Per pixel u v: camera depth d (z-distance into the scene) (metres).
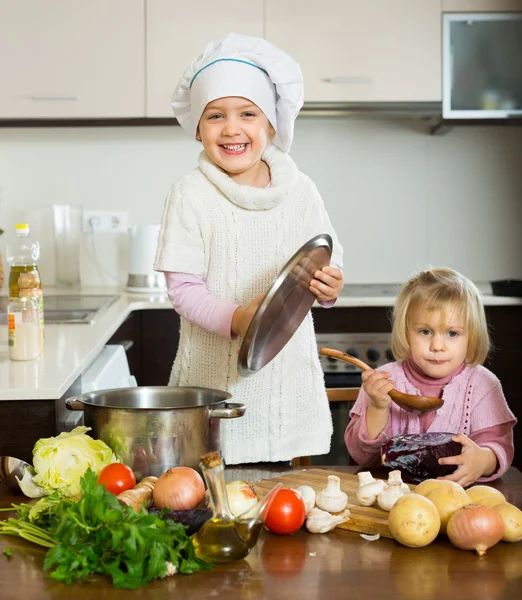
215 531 0.93
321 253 1.33
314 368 1.79
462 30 3.24
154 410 1.15
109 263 3.61
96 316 2.52
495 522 0.97
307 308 1.44
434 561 0.95
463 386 1.63
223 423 1.25
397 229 3.61
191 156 3.59
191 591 0.87
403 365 1.68
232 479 1.28
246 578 0.90
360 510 1.08
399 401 1.41
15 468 1.21
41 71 3.20
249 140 1.66
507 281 3.15
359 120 3.57
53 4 3.19
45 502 1.04
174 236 1.68
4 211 3.55
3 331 2.34
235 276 1.71
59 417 1.55
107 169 3.57
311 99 3.24
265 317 1.21
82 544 0.91
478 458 1.32
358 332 3.07
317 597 0.86
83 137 3.56
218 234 1.69
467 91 3.26
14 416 1.53
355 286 3.49
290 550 0.99
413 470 1.31
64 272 3.53
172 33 3.20
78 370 1.71
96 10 3.19
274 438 1.75
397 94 3.25
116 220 3.59
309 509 1.07
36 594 0.87
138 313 3.05
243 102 1.63
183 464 1.16
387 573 0.92
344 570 0.93
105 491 0.94
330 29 3.22
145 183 3.59
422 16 3.23
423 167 3.60
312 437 1.79
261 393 1.74
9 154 3.55
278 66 1.66
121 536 0.89
